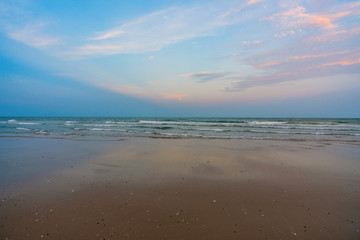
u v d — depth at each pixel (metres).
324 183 5.22
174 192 4.60
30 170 6.39
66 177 5.67
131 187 4.90
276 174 6.01
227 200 4.18
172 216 3.49
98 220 3.33
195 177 5.71
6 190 4.67
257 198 4.29
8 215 3.48
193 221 3.33
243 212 3.66
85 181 5.33
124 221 3.31
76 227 3.11
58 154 8.94
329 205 3.94
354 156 8.44
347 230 3.06
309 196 4.39
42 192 4.55
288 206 3.90
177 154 8.89
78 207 3.80
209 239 2.86
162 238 2.86
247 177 5.72
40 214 3.51
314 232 3.03
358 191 4.66
